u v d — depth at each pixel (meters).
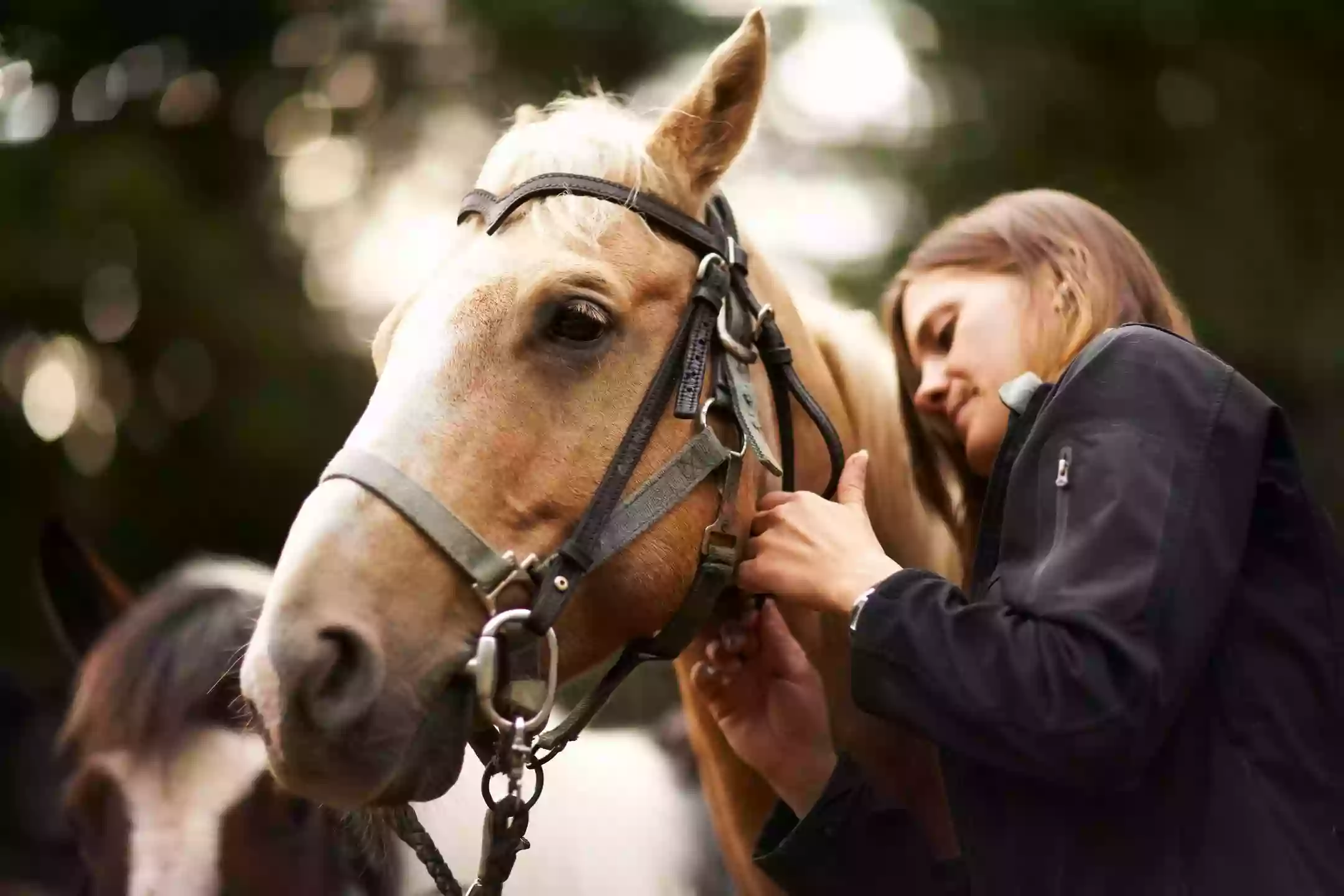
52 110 9.88
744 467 2.36
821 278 9.41
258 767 2.49
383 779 1.99
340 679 1.98
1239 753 1.94
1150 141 9.99
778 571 2.25
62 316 9.24
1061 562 1.91
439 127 10.33
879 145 10.01
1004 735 1.88
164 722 2.48
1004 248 2.46
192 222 9.34
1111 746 1.83
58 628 3.06
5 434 9.42
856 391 2.79
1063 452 1.99
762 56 2.40
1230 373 2.03
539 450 2.16
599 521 2.16
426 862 2.36
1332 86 9.87
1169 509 1.89
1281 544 2.01
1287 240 9.66
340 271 10.10
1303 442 9.73
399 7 10.17
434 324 2.19
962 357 2.44
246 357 9.49
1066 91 9.85
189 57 10.17
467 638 2.10
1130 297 2.38
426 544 2.07
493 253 2.23
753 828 2.78
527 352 2.18
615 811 3.21
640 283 2.26
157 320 9.40
